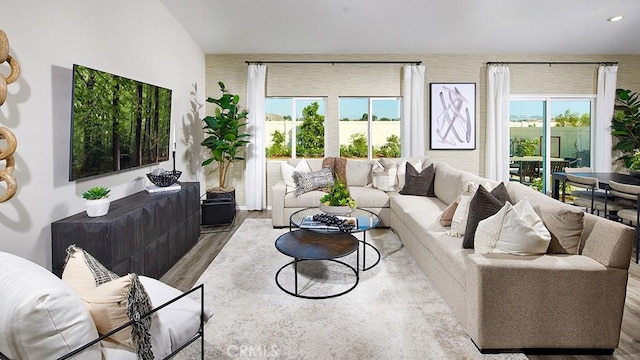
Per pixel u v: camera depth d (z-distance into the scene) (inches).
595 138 219.3
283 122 223.0
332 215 124.8
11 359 38.5
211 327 82.0
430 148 221.0
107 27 106.0
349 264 123.0
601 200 154.5
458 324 83.4
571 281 70.7
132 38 121.7
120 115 107.1
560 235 77.6
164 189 126.7
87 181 97.0
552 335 71.6
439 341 76.7
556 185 171.8
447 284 91.8
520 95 218.1
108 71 106.6
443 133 219.6
